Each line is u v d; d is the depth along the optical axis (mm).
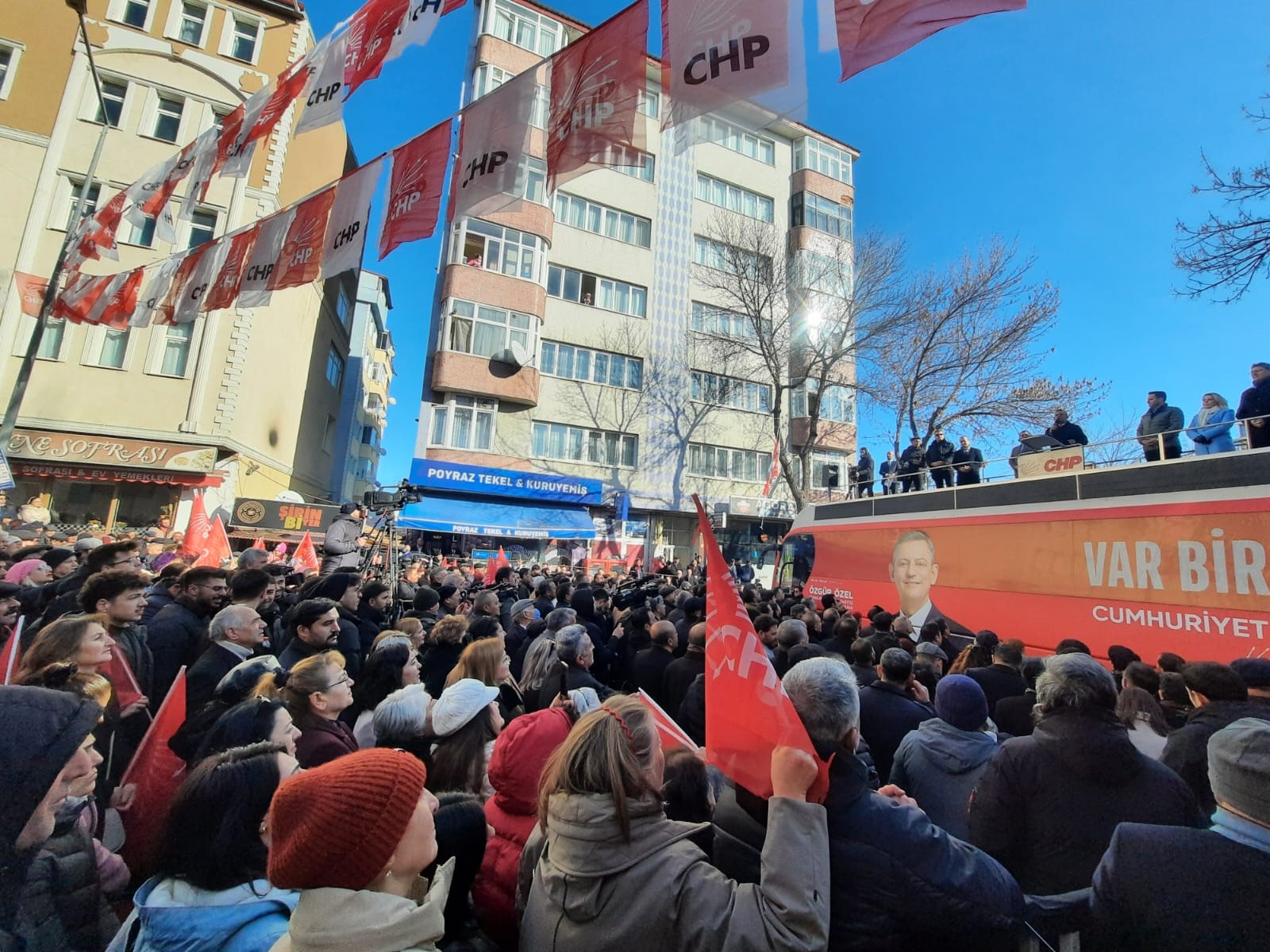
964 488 8242
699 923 1354
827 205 25578
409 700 2738
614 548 19891
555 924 1466
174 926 1400
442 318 18766
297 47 18984
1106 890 1625
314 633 3645
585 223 21922
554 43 20922
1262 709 2596
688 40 2873
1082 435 8203
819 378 19688
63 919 1506
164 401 15906
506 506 18672
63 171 16297
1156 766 2020
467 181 4047
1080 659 2201
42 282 11766
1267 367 6086
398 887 1287
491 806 2260
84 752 1610
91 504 15195
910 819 1647
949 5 2311
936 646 4887
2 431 9977
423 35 4293
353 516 7059
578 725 1659
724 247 21188
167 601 4406
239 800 1532
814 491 23172
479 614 5242
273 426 19391
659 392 21828
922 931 1530
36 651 2367
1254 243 6969
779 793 1538
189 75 17703
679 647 5582
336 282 26016
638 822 1533
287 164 18672
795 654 4059
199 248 6770
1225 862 1475
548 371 20562
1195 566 5629
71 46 16734
